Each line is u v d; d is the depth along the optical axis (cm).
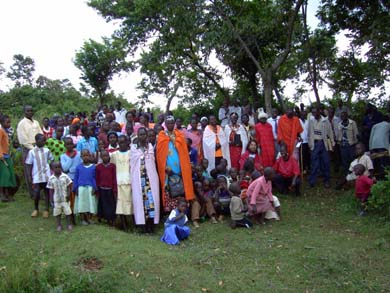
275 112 1089
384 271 545
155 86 1809
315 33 1373
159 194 775
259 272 559
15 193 978
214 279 539
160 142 787
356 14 1230
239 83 1733
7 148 892
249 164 862
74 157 807
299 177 962
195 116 1026
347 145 1047
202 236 718
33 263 566
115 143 820
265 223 775
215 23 1220
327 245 636
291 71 1583
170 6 1154
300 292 504
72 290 500
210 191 825
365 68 1088
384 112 1232
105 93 2481
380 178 914
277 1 1223
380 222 730
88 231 701
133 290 512
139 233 754
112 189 760
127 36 1554
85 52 2200
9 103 2664
